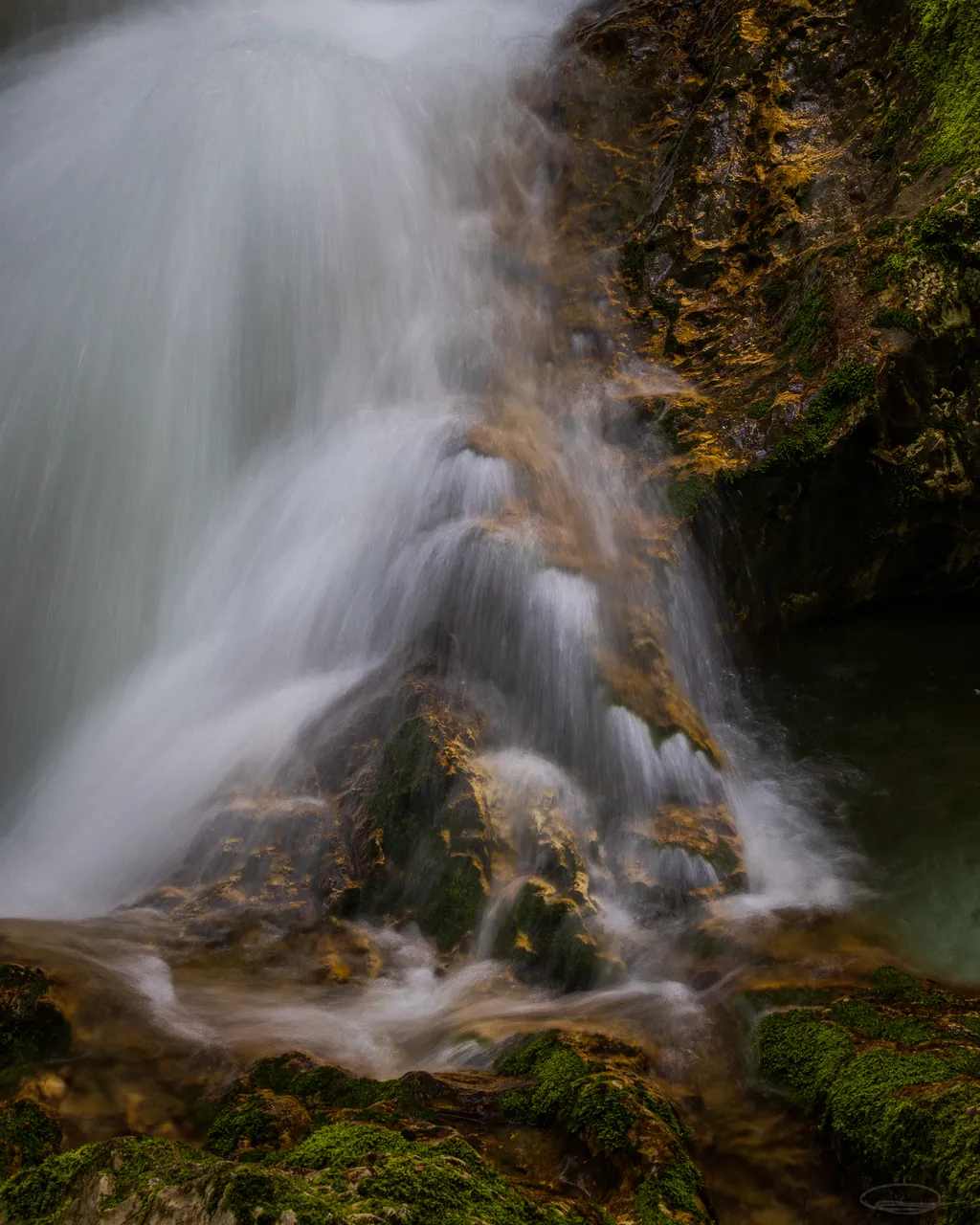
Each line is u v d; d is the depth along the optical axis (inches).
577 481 239.0
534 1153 120.6
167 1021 146.2
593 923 167.0
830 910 172.2
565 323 279.3
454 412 256.4
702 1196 113.8
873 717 222.8
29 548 266.2
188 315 273.6
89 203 295.6
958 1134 110.0
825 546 240.1
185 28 420.8
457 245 300.4
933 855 186.1
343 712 205.3
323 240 288.8
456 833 177.5
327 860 179.9
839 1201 118.8
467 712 197.3
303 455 260.7
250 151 292.2
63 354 276.1
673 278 279.9
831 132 278.8
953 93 251.9
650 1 346.9
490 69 345.4
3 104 359.9
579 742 200.8
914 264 232.5
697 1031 144.2
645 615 214.5
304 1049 143.2
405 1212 94.9
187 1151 106.4
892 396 228.7
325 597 229.5
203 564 256.5
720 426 238.2
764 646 241.8
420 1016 154.3
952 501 233.5
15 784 249.6
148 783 210.1
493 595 211.8
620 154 313.9
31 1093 131.5
